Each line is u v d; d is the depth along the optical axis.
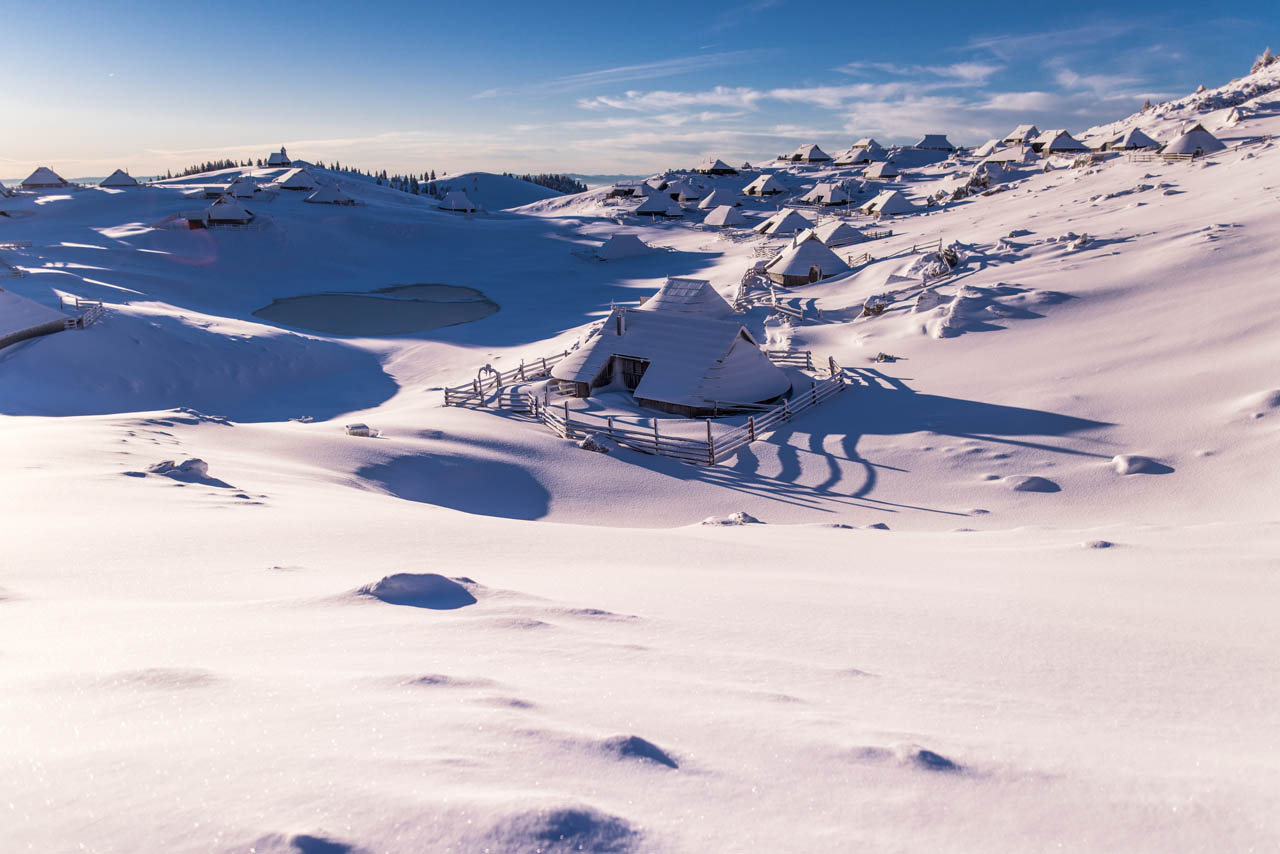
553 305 69.94
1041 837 2.41
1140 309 36.25
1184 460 23.23
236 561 8.59
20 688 3.36
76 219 105.69
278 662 4.16
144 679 3.47
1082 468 24.11
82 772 2.38
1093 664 5.55
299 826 2.00
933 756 3.04
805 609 7.16
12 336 43.88
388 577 6.52
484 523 14.59
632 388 39.03
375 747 2.70
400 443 27.31
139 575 7.57
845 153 165.75
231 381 46.38
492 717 3.11
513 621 5.54
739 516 20.08
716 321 36.88
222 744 2.67
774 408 32.50
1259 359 27.89
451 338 56.94
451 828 2.05
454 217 122.94
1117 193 60.38
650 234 106.50
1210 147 74.75
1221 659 5.71
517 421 33.91
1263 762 3.33
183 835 1.95
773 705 3.82
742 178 155.88
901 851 2.25
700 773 2.77
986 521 21.72
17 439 19.02
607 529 16.16
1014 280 44.38
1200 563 10.90
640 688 3.99
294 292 78.56
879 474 26.22
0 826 2.02
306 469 21.69
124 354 44.91
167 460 17.27
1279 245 37.81
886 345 40.94
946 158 158.25
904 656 5.58
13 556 8.12
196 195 121.62
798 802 2.57
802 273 61.62
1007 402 30.23
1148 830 2.48
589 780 2.58
